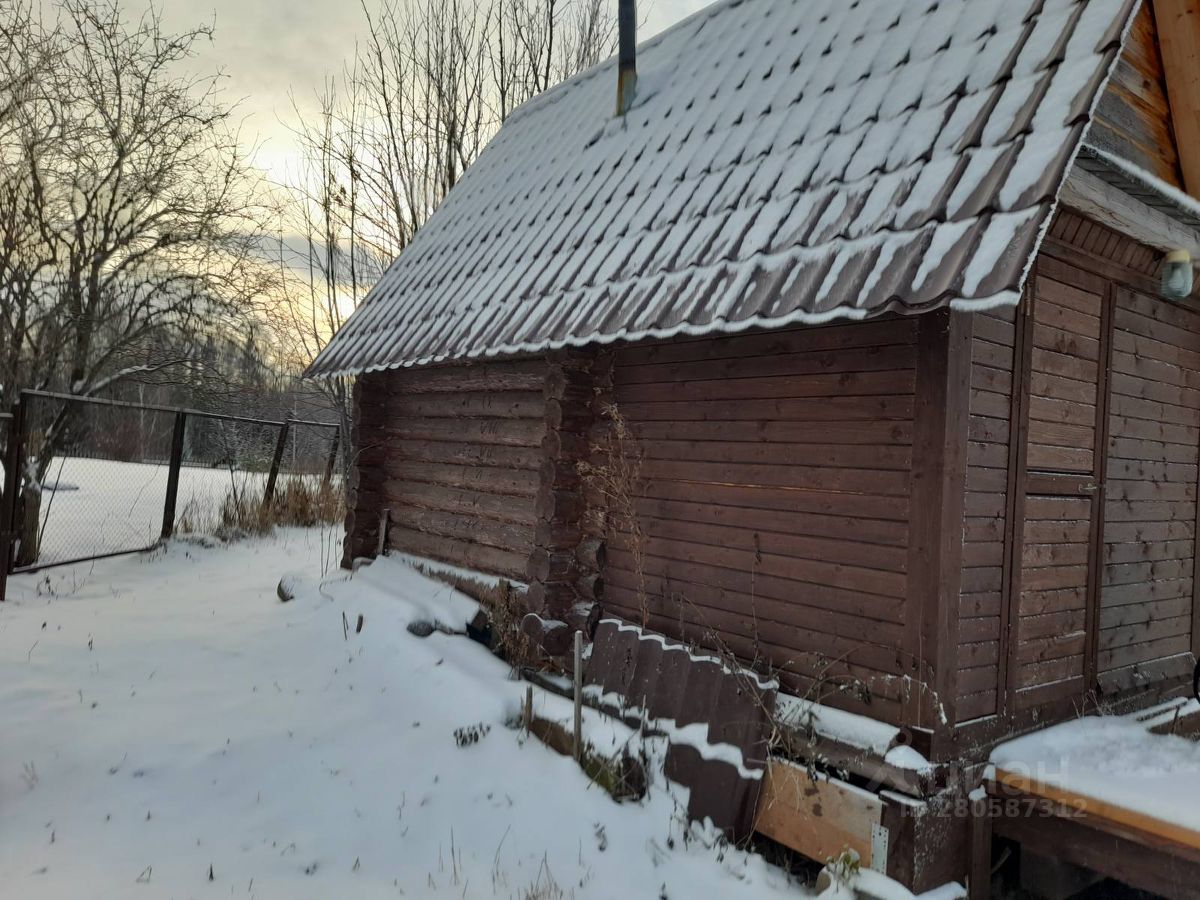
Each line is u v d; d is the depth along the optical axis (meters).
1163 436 5.41
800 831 4.07
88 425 10.73
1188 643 5.69
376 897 3.69
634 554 5.54
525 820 4.41
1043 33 4.04
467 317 6.59
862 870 3.73
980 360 4.02
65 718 5.21
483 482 7.24
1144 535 5.26
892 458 4.06
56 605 7.91
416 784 4.75
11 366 9.68
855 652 4.16
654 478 5.46
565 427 5.92
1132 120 4.78
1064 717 4.59
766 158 5.09
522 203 7.82
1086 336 4.74
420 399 8.41
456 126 17.45
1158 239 4.84
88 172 10.34
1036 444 4.39
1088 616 4.77
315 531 13.13
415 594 7.43
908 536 3.94
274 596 8.71
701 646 5.05
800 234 4.22
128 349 11.00
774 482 4.65
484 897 3.76
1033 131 3.59
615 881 3.96
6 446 8.52
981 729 4.00
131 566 9.88
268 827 4.23
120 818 4.19
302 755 5.02
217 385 12.53
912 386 4.01
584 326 5.02
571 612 5.88
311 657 6.71
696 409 5.19
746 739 4.32
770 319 3.86
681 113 6.54
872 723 3.96
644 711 4.93
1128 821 3.53
